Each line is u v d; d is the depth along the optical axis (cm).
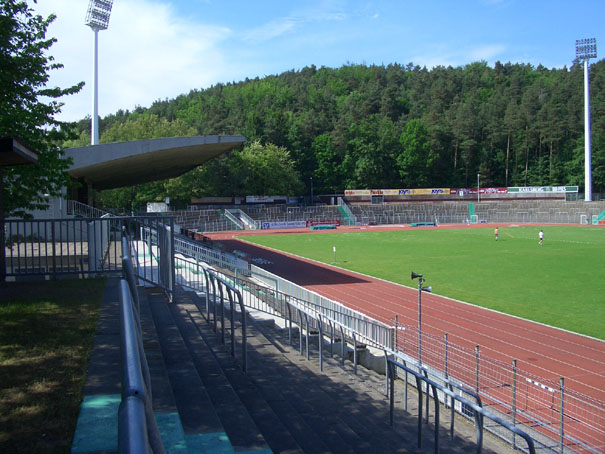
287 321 1493
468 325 1983
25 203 1675
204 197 8769
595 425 1091
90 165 2803
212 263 2756
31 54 1537
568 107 11069
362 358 1298
